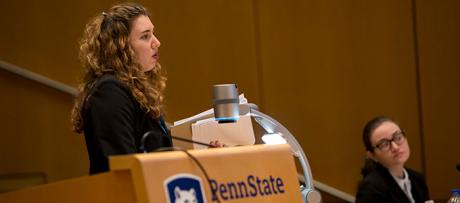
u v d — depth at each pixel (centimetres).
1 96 934
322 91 986
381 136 751
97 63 487
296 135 981
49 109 941
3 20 941
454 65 988
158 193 304
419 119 991
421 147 991
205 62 972
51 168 937
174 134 485
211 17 978
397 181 754
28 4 948
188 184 318
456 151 988
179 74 965
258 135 525
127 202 311
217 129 482
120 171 314
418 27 990
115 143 435
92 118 446
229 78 973
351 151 984
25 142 935
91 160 454
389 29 992
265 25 983
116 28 491
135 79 483
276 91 981
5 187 921
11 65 927
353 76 990
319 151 984
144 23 499
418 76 991
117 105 447
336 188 984
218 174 334
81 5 952
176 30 970
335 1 992
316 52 988
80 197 330
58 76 943
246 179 345
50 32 948
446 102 988
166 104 955
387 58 989
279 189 361
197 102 966
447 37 990
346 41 990
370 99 988
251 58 979
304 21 989
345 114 988
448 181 988
